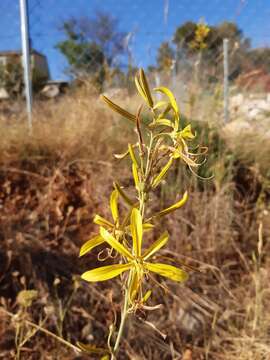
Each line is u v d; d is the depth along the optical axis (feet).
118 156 0.49
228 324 1.21
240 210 1.68
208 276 1.36
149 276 0.47
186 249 1.40
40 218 1.44
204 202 1.55
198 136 1.69
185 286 1.29
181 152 0.47
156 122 0.48
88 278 0.46
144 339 1.14
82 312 1.15
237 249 1.41
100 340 1.12
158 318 1.20
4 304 1.06
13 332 1.05
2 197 1.52
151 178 0.47
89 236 1.40
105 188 1.53
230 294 1.27
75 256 1.31
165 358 1.12
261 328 1.16
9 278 1.18
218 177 1.56
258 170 1.76
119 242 0.50
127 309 0.52
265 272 1.34
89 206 1.52
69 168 1.68
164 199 1.53
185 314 1.22
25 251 1.25
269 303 1.25
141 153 0.48
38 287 1.17
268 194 1.82
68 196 1.55
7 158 1.66
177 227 1.44
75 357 1.05
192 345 1.16
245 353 1.09
